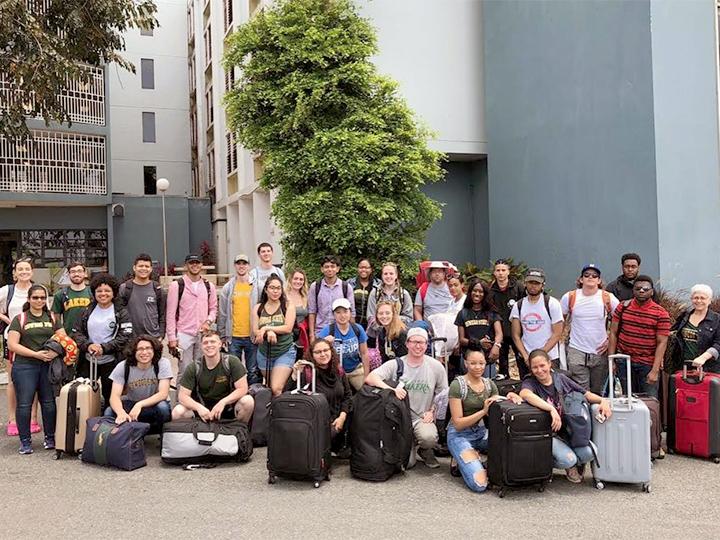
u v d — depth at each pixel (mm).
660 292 10320
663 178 11367
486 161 15961
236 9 20953
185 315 8031
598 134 12477
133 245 26844
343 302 7039
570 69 13086
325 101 11578
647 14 11383
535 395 5680
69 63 10945
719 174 11992
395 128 11727
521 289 7547
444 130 15266
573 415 5652
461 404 6012
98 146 23844
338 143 11172
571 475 5848
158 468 6395
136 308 7617
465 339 7328
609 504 5293
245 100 11953
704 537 4590
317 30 11508
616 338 6902
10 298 7969
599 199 12500
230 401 6715
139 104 32656
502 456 5469
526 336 7086
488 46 15328
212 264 26000
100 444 6387
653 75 11328
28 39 10562
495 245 15305
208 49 28812
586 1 12633
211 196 29156
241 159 22109
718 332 6656
